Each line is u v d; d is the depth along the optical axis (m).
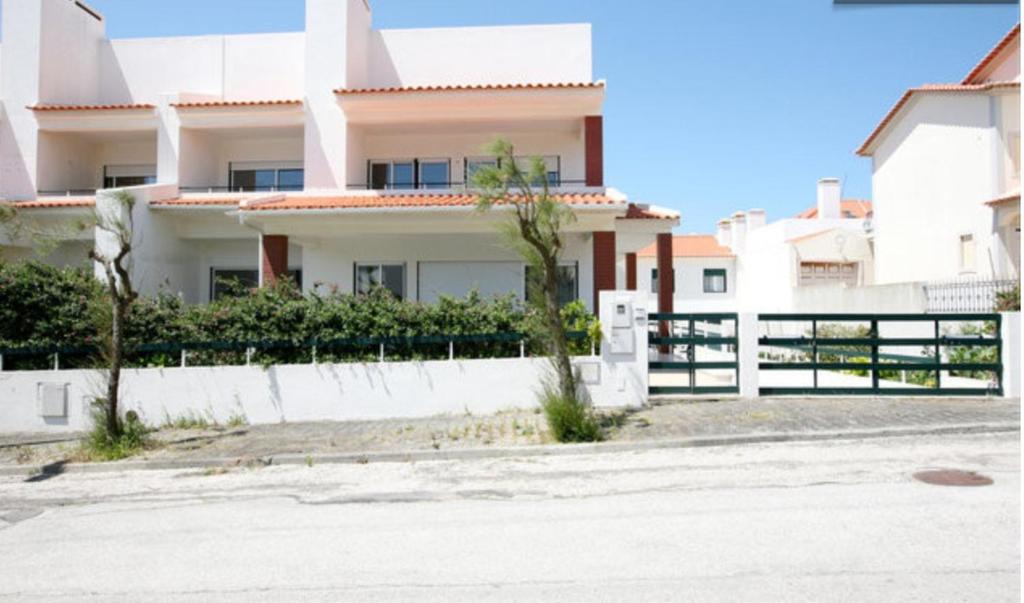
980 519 5.22
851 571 4.32
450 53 16.88
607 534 5.21
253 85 17.22
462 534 5.36
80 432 10.51
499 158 8.95
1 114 16.23
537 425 9.38
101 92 17.59
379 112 15.48
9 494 7.29
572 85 14.77
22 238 14.74
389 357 10.88
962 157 19.08
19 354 10.85
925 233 20.80
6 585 4.61
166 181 15.93
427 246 15.27
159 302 11.16
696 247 36.09
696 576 4.34
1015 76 18.62
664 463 7.49
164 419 10.52
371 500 6.50
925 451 7.52
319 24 15.88
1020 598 3.88
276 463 8.27
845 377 13.81
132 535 5.66
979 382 11.73
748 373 10.78
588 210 12.72
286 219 13.01
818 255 28.11
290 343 10.76
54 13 16.66
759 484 6.46
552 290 8.88
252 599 4.26
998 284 14.15
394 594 4.25
